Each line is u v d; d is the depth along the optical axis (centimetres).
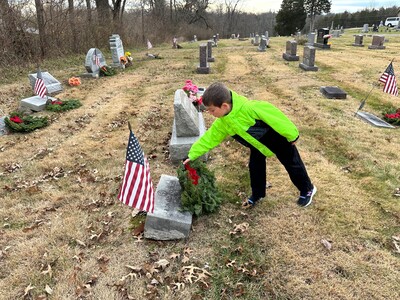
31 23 1523
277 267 295
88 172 495
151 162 518
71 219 377
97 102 891
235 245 327
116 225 366
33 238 348
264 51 1988
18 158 555
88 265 307
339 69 1262
